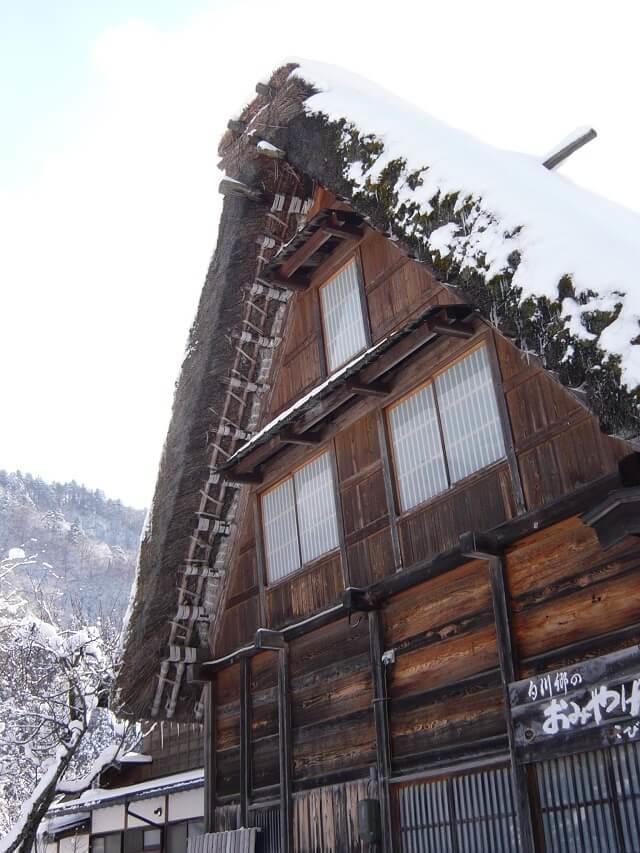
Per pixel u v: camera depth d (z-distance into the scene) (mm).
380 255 8312
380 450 7621
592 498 5461
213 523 9367
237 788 8656
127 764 15695
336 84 7359
